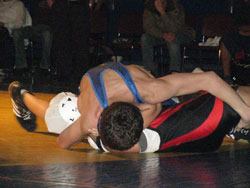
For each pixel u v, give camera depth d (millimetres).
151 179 4012
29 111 6453
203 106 5047
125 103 4223
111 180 3953
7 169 4207
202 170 4348
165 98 4656
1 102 8055
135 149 4984
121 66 4773
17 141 5398
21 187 3709
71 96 5570
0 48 13000
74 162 4527
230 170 4371
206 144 5090
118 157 4809
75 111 5395
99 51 12367
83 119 4723
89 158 4727
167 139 4988
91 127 4645
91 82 4688
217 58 11602
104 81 4625
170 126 4988
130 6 13906
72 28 11758
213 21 11586
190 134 4988
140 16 12211
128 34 12297
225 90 4836
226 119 5000
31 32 12180
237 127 5266
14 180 3885
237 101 4906
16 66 12328
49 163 4461
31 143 5324
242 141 5637
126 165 4461
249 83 9461
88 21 11766
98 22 12117
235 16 10305
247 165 4574
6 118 6664
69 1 11672
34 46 13867
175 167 4430
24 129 6051
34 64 13734
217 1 13555
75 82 11281
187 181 3977
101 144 4980
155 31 10789
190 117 5012
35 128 6109
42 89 9953
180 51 11422
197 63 13383
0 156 4676
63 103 5477
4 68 12969
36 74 12211
